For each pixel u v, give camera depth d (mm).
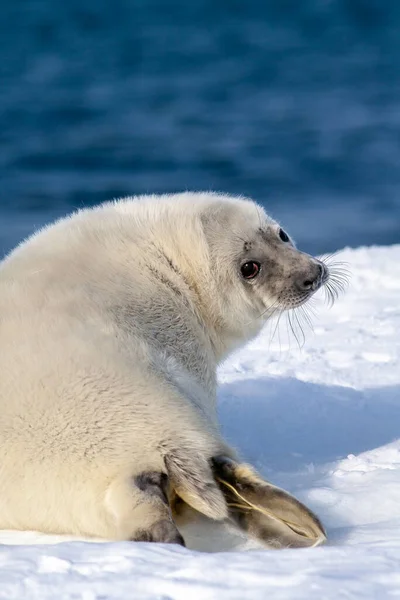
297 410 13156
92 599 6785
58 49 105375
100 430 8781
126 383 8992
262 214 11812
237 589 6879
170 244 10977
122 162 58125
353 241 38750
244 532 8992
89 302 9875
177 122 69500
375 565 7309
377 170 53875
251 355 15930
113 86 84500
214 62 95438
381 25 114250
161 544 7820
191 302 10883
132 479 8648
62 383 8852
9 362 8969
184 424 9047
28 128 68750
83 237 10734
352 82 83188
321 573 7125
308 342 16672
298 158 57562
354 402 13531
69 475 8703
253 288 11484
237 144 61906
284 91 80438
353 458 11242
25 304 9602
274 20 121000
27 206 48562
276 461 11344
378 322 17688
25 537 8867
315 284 11562
